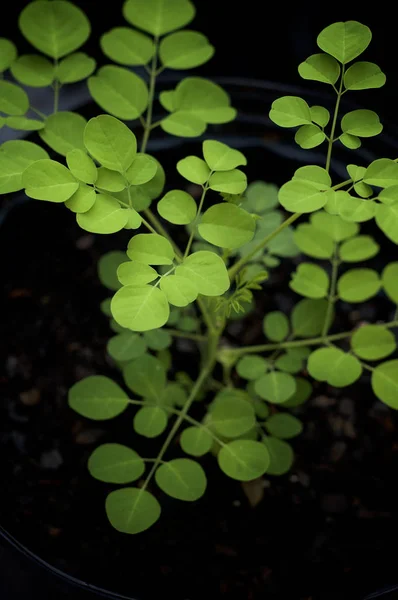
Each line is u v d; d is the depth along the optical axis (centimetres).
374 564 50
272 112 43
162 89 58
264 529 51
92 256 58
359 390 55
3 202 58
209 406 52
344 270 58
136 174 43
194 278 42
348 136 43
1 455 52
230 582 50
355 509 52
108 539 51
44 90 59
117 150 43
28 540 50
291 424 50
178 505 52
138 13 48
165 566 50
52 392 54
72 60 47
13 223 58
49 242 58
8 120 45
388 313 57
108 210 43
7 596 50
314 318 51
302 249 51
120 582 50
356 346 48
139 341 50
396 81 59
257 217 44
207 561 50
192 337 53
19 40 60
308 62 43
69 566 50
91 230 42
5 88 46
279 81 62
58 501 51
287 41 61
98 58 61
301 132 43
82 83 60
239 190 44
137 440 53
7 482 52
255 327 56
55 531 51
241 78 62
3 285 57
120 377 55
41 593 50
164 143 59
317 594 50
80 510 51
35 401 54
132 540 51
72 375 55
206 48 49
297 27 61
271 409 54
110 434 53
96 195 43
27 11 47
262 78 62
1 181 44
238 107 58
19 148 44
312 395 55
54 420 54
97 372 55
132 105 47
